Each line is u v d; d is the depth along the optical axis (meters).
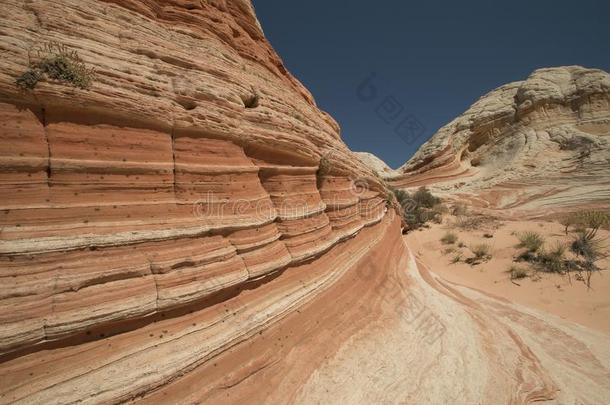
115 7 4.99
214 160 5.60
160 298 4.14
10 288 3.15
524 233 21.31
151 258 4.28
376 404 5.39
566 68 52.03
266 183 7.17
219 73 6.12
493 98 55.69
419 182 50.75
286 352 5.63
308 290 6.81
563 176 35.28
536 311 12.24
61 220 3.73
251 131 6.42
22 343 3.08
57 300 3.40
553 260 16.25
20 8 3.86
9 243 3.27
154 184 4.68
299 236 7.34
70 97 3.86
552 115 45.44
